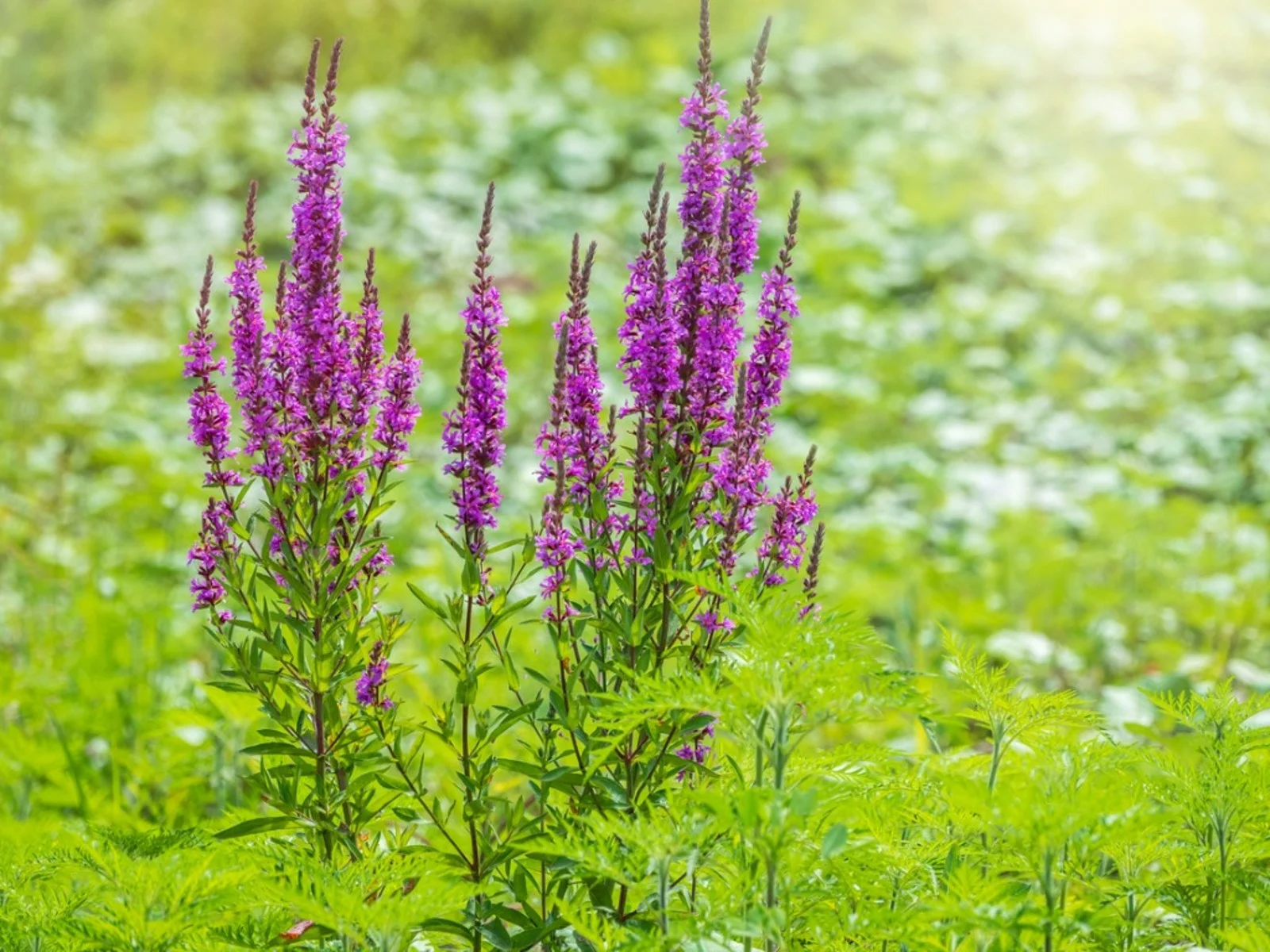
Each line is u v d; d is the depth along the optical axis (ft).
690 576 9.44
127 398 38.52
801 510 10.81
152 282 47.75
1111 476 34.86
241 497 10.75
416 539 29.99
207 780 17.19
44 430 34.68
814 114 59.36
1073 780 8.96
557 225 52.31
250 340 10.62
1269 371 39.47
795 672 8.54
